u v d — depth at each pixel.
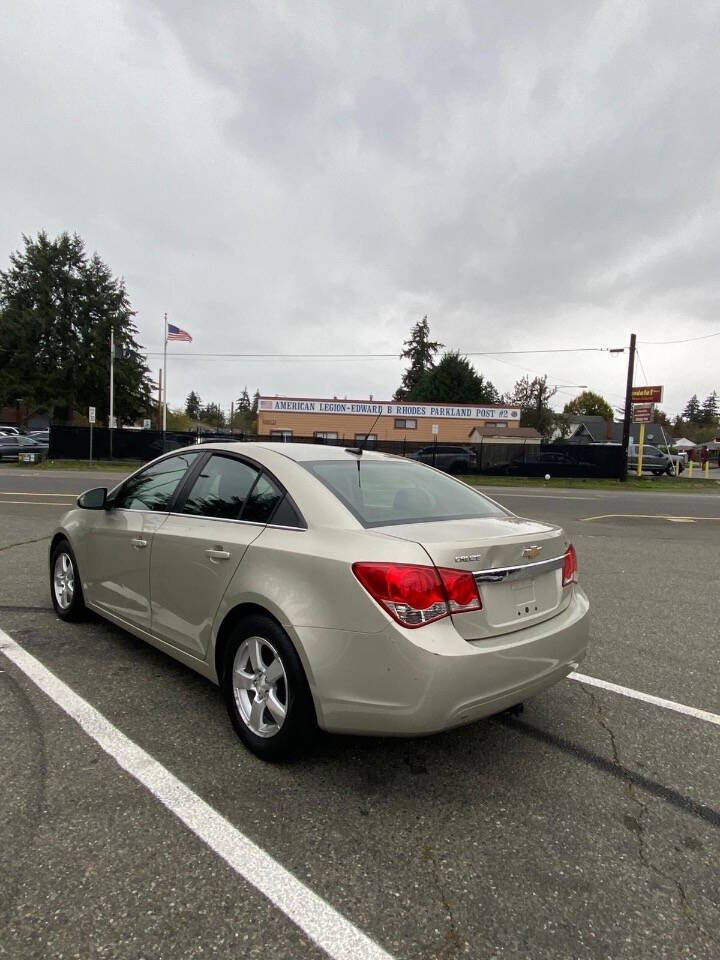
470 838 2.37
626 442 28.22
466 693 2.46
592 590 6.62
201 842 2.28
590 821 2.50
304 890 2.05
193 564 3.25
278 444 3.62
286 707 2.71
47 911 1.91
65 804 2.47
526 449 29.44
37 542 8.10
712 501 18.92
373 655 2.46
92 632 4.57
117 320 50.81
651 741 3.21
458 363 61.62
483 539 2.72
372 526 2.78
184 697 3.51
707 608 5.93
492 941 1.87
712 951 1.85
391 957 1.80
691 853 2.32
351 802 2.58
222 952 1.79
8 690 3.54
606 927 1.93
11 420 61.72
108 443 29.91
